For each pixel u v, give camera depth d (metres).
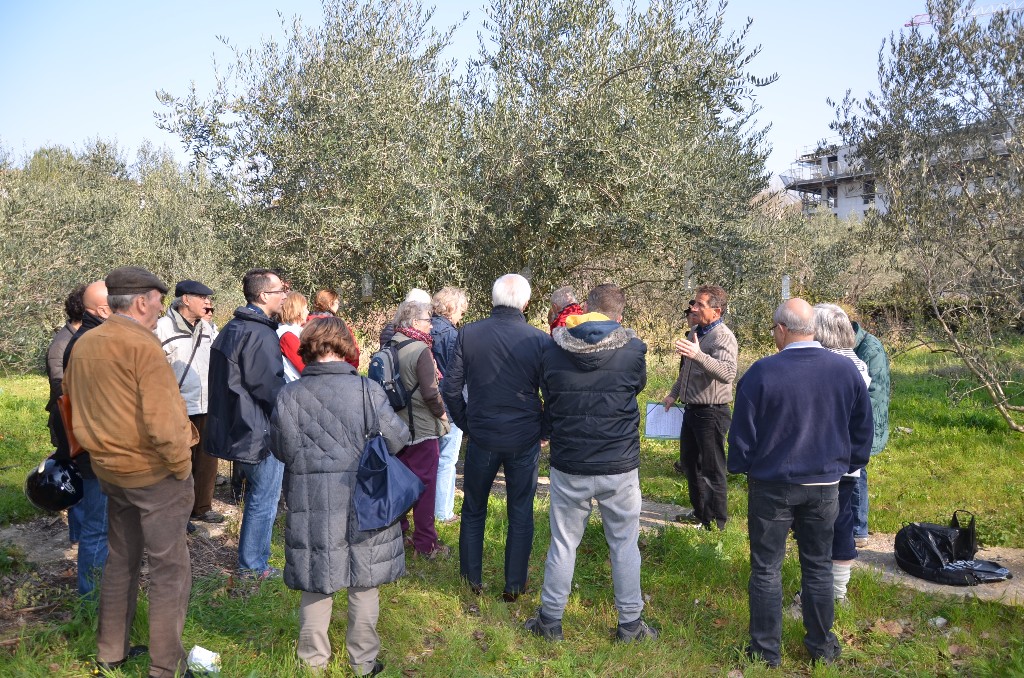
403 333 4.53
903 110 7.99
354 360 3.29
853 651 3.59
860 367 4.28
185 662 3.11
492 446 3.99
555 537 3.71
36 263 11.42
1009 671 3.31
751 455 3.43
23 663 3.07
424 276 7.37
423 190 6.96
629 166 6.95
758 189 8.52
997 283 7.68
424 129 7.42
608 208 7.28
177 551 3.03
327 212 7.23
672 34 7.37
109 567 3.08
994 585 4.42
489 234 7.49
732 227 7.60
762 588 3.48
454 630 3.69
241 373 3.94
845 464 3.36
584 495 3.61
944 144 7.85
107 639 3.10
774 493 3.38
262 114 7.41
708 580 4.46
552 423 3.67
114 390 2.82
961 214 7.63
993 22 7.51
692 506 5.67
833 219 15.58
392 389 4.44
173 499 3.00
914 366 13.38
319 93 7.21
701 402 5.13
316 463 3.06
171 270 17.95
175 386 2.94
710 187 7.67
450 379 4.04
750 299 9.08
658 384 10.75
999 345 7.87
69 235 13.67
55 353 3.94
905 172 8.04
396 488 3.04
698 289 5.14
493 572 4.55
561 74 7.30
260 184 7.57
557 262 7.93
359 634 3.20
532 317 8.23
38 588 3.98
